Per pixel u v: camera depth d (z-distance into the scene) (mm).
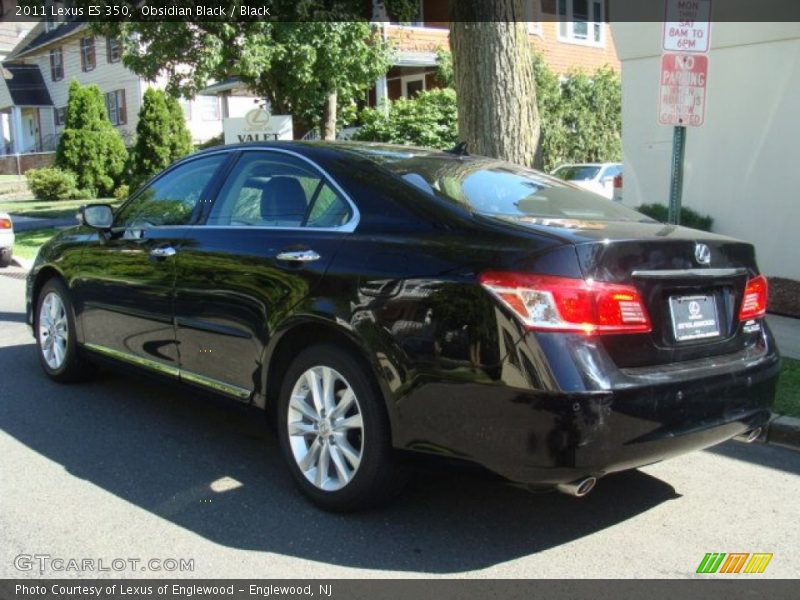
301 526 3832
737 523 3992
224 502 4082
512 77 7301
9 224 12914
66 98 37156
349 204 4059
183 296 4680
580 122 22516
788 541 3803
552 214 4035
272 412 4340
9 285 11453
